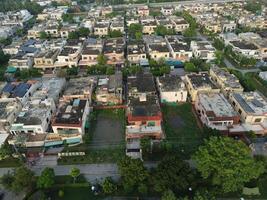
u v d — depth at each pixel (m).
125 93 133.50
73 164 94.06
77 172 83.88
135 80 132.00
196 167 87.38
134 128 103.69
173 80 130.38
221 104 110.56
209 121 102.38
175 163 79.88
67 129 102.06
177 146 99.56
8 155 95.44
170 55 167.62
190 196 78.25
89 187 84.69
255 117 104.12
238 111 112.31
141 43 179.38
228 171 74.50
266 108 107.38
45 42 188.50
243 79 133.88
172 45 171.50
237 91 123.00
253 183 82.88
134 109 108.12
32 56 167.88
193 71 148.50
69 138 101.25
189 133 106.44
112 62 158.50
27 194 81.88
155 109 107.69
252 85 129.38
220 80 128.88
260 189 81.25
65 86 140.38
